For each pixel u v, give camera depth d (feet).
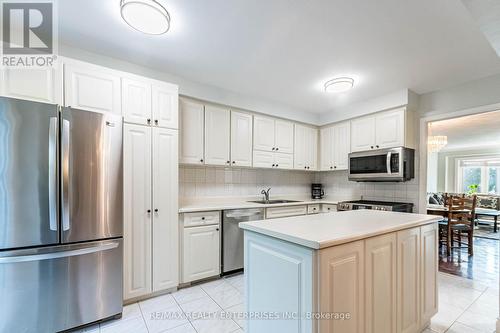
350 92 10.17
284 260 3.99
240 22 5.67
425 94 10.11
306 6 5.10
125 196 6.91
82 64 6.42
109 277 6.20
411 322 5.34
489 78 8.45
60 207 5.52
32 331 5.25
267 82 9.25
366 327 4.18
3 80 5.51
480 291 8.15
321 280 3.51
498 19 4.23
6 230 4.98
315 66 7.88
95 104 6.55
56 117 5.49
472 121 13.76
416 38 6.23
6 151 4.99
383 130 10.57
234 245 9.34
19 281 5.13
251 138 10.98
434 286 6.22
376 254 4.44
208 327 6.03
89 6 5.16
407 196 10.71
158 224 7.51
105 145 6.17
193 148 9.23
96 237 6.00
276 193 13.21
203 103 9.55
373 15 5.37
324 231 4.17
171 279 7.74
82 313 5.82
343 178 13.50
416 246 5.55
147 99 7.42
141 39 6.42
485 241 15.58
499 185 23.35
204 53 7.13
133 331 5.83
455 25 5.65
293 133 12.60
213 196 10.93
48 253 5.31
